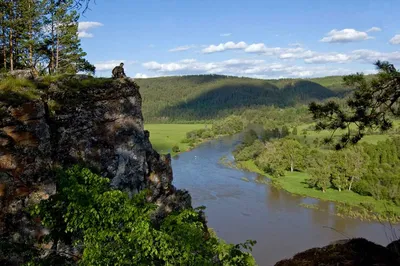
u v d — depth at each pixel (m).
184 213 9.38
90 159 18.98
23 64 37.03
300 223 51.84
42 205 9.47
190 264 8.24
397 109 12.81
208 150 120.38
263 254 41.72
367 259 8.01
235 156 103.88
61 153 17.88
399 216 54.16
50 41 39.78
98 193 9.34
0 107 15.32
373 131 13.73
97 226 8.63
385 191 63.69
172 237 8.49
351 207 60.09
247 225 50.44
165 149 120.75
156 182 22.52
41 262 9.63
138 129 21.77
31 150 15.91
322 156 85.12
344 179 70.44
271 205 60.25
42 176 16.05
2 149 14.97
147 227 8.24
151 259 8.44
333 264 8.05
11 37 34.00
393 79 12.04
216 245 9.54
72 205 8.71
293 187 73.06
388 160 79.94
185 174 82.12
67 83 19.42
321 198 65.69
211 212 55.50
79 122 18.89
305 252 8.97
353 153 73.69
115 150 20.22
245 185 73.44
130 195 20.48
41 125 16.58
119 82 21.36
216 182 75.00
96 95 19.98
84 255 8.07
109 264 8.17
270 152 90.62
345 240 9.29
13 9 33.59
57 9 34.62
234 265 9.28
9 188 14.84
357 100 13.14
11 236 14.28
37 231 14.78
